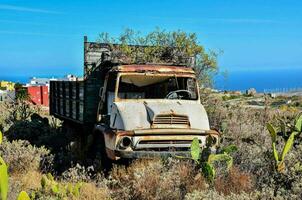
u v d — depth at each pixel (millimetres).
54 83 13961
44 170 8711
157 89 9602
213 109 13727
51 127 13547
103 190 7047
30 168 8500
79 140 10195
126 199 6691
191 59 11242
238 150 8430
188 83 9766
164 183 6641
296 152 8383
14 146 9352
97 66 10891
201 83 14164
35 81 51125
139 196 6641
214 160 7273
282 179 7211
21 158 8703
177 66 10070
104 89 9570
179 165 7426
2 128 13445
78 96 10969
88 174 8430
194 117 8695
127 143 8125
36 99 35281
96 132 9320
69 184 6656
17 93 29438
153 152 8047
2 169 3850
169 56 11633
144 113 8484
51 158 9141
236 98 38656
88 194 6742
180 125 8469
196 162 7453
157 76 9438
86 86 10305
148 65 9695
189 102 9398
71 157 9414
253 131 11781
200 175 6922
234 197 6156
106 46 11203
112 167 8672
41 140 11531
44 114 20484
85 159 9422
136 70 9250
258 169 7660
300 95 47969
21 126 12352
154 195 6555
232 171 7203
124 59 10430
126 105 8750
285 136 9758
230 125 12453
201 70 14008
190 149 8250
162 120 8344
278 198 6207
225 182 7008
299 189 6543
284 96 47688
